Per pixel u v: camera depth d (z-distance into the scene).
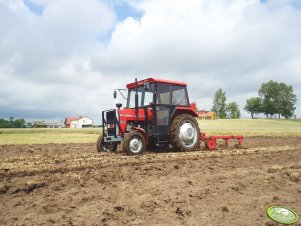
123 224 3.82
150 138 10.70
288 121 58.72
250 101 104.44
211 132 28.47
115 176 6.34
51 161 8.40
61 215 4.08
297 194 5.27
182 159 8.92
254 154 10.37
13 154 11.48
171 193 5.14
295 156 9.95
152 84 10.35
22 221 3.88
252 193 5.26
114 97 10.65
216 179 6.20
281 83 101.38
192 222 3.91
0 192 5.13
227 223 3.90
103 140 11.19
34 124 109.12
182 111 11.18
